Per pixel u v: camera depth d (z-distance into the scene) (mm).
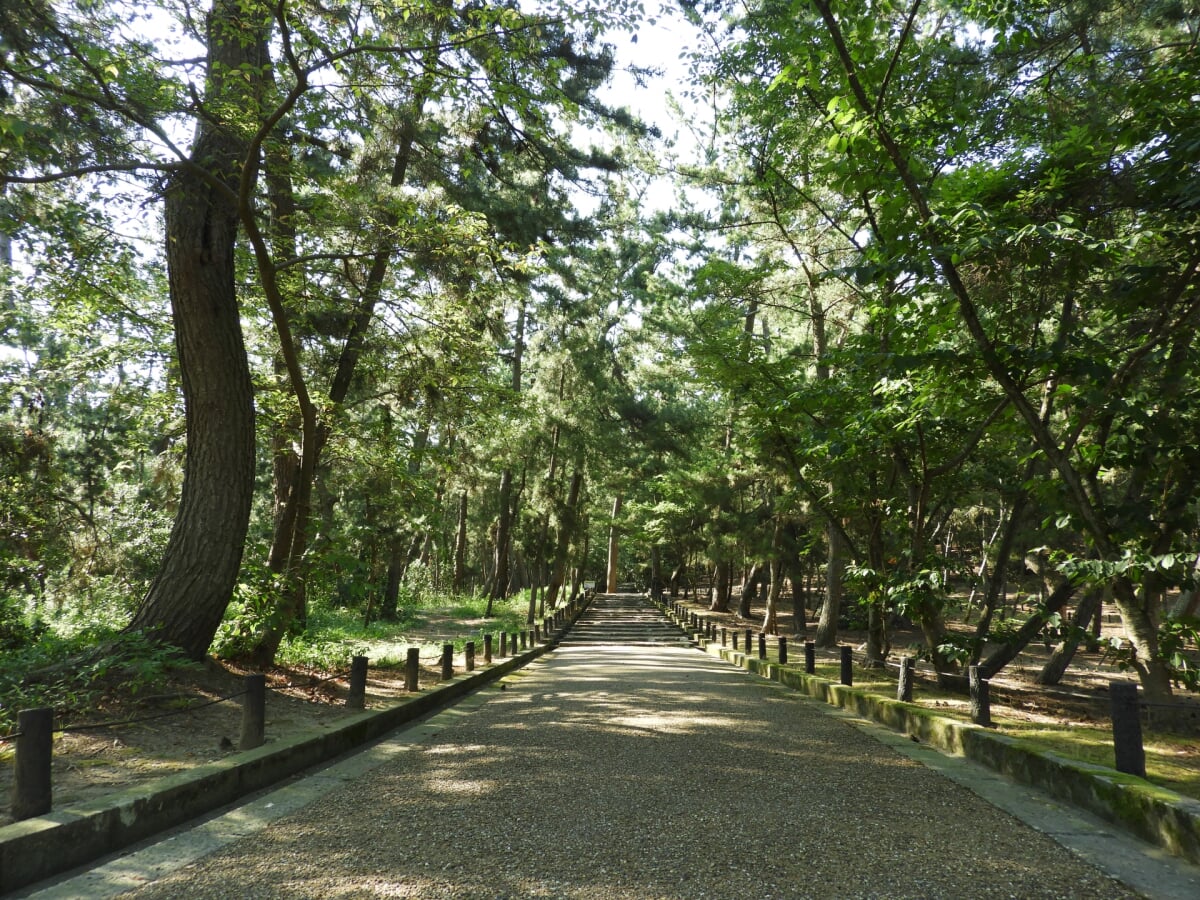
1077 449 8500
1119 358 8445
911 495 11773
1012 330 8422
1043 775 6250
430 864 4512
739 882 4242
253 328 14172
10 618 11289
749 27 12219
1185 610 9375
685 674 15609
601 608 44438
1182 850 4684
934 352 7727
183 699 8094
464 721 9672
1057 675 13492
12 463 13539
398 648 17469
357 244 11609
